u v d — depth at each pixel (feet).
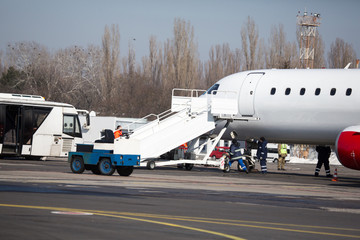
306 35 538.47
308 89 194.90
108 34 593.42
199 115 209.67
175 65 596.70
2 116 230.89
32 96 245.24
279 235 59.88
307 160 467.11
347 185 163.94
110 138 153.89
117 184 120.88
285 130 201.26
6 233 52.95
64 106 249.55
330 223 72.28
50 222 60.85
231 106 207.82
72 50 636.07
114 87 587.68
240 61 645.10
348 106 186.50
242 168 207.10
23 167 177.17
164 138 200.03
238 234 59.11
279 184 151.94
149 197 94.99
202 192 111.24
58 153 245.04
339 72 193.77
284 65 534.78
